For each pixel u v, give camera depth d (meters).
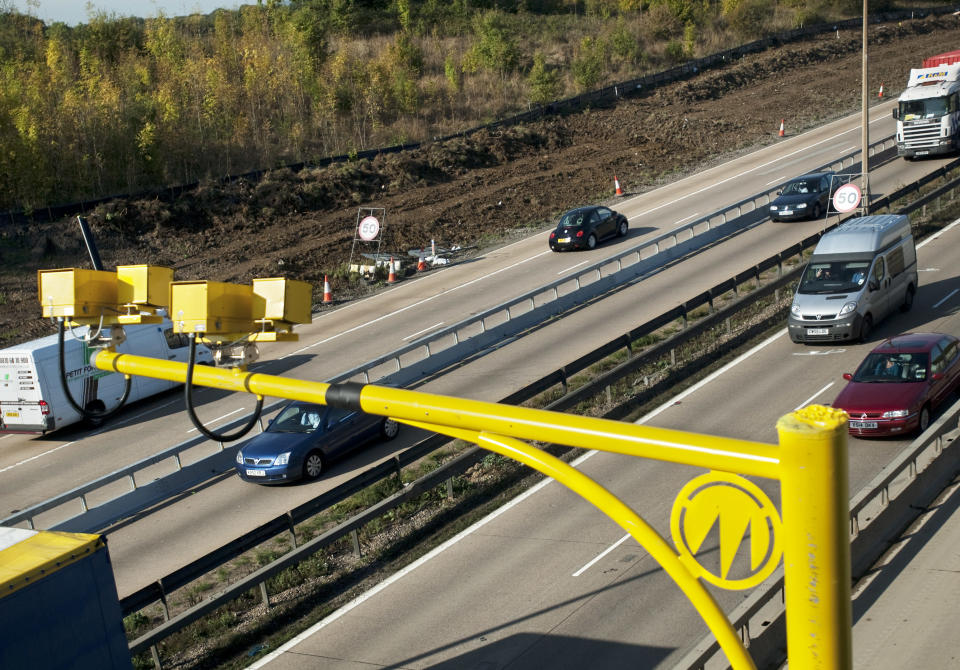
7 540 7.33
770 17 80.50
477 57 64.12
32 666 6.71
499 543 14.11
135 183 42.72
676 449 2.77
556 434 3.05
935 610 10.12
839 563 2.47
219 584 14.27
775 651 10.01
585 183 45.69
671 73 63.97
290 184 42.31
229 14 67.94
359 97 56.09
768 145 49.91
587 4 81.25
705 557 12.27
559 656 10.63
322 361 25.55
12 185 38.25
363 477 15.50
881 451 15.48
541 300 28.30
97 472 19.67
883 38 74.38
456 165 47.62
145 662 12.41
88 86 45.44
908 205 30.42
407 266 35.91
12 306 31.52
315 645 11.95
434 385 22.14
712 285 27.47
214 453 18.81
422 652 11.26
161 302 4.84
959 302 23.06
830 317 21.03
